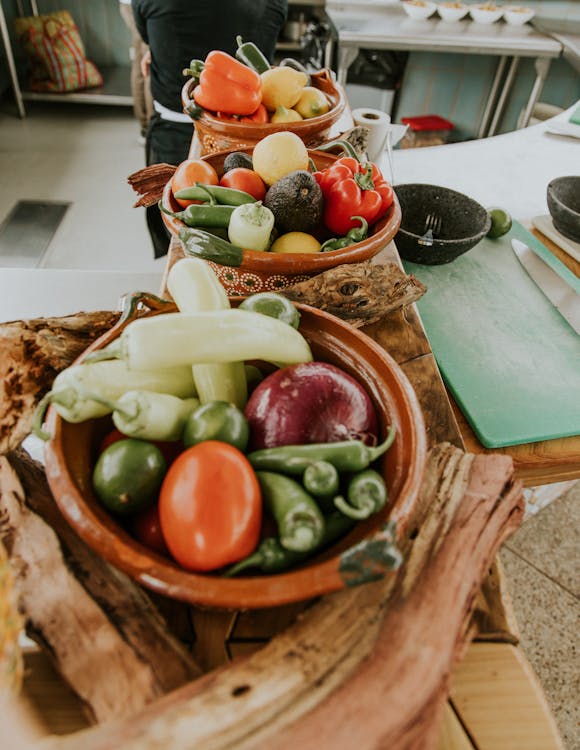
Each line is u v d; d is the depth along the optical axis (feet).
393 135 4.97
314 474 1.40
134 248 8.41
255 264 2.25
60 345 2.00
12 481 1.67
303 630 1.30
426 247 3.36
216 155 2.99
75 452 1.52
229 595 1.18
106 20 12.40
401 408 1.64
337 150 3.33
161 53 5.65
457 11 10.62
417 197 3.65
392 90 12.16
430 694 1.17
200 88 3.38
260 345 1.63
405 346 2.53
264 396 1.61
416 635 1.28
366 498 1.36
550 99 12.16
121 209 9.20
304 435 1.55
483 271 3.74
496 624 1.60
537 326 3.31
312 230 2.64
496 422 2.72
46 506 1.63
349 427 1.58
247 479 1.36
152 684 1.28
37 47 11.07
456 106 12.67
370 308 2.43
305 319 1.96
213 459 1.35
